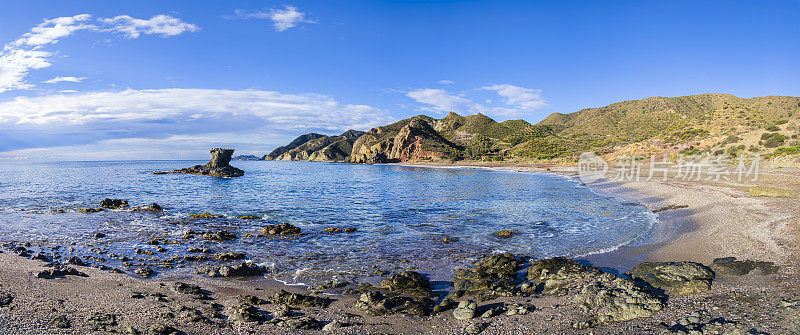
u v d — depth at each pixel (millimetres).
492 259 15164
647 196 35812
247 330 9031
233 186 57000
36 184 57000
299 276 14023
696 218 22578
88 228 22984
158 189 50812
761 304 8914
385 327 9312
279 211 30375
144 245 18750
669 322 8445
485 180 68312
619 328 8461
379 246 18688
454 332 8977
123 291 11742
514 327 9023
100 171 105188
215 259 16234
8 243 18453
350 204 34938
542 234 20828
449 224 24469
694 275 11688
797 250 13547
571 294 11055
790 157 55594
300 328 9227
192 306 10570
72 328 8773
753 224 18672
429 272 14461
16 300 10453
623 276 12711
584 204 32750
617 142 129500
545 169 98125
